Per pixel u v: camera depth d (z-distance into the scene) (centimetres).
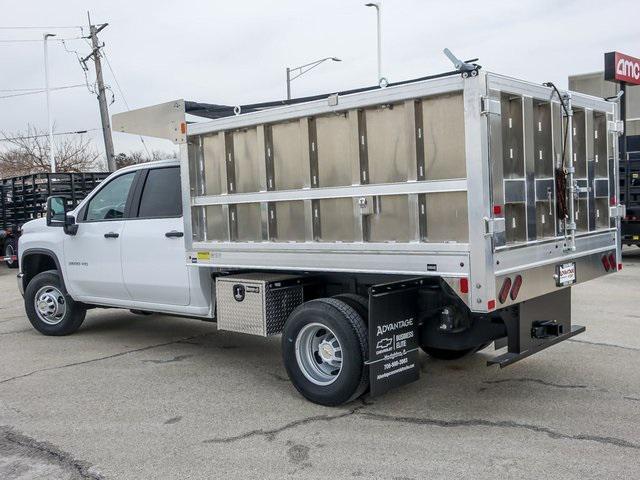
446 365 633
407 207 459
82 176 1891
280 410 517
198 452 437
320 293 587
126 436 469
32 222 835
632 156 1430
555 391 543
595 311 883
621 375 583
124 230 700
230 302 586
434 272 446
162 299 684
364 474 395
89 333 835
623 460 402
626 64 1371
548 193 496
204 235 603
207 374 627
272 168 540
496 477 384
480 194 420
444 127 439
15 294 1295
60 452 443
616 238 598
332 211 502
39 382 612
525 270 462
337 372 521
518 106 459
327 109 493
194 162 604
